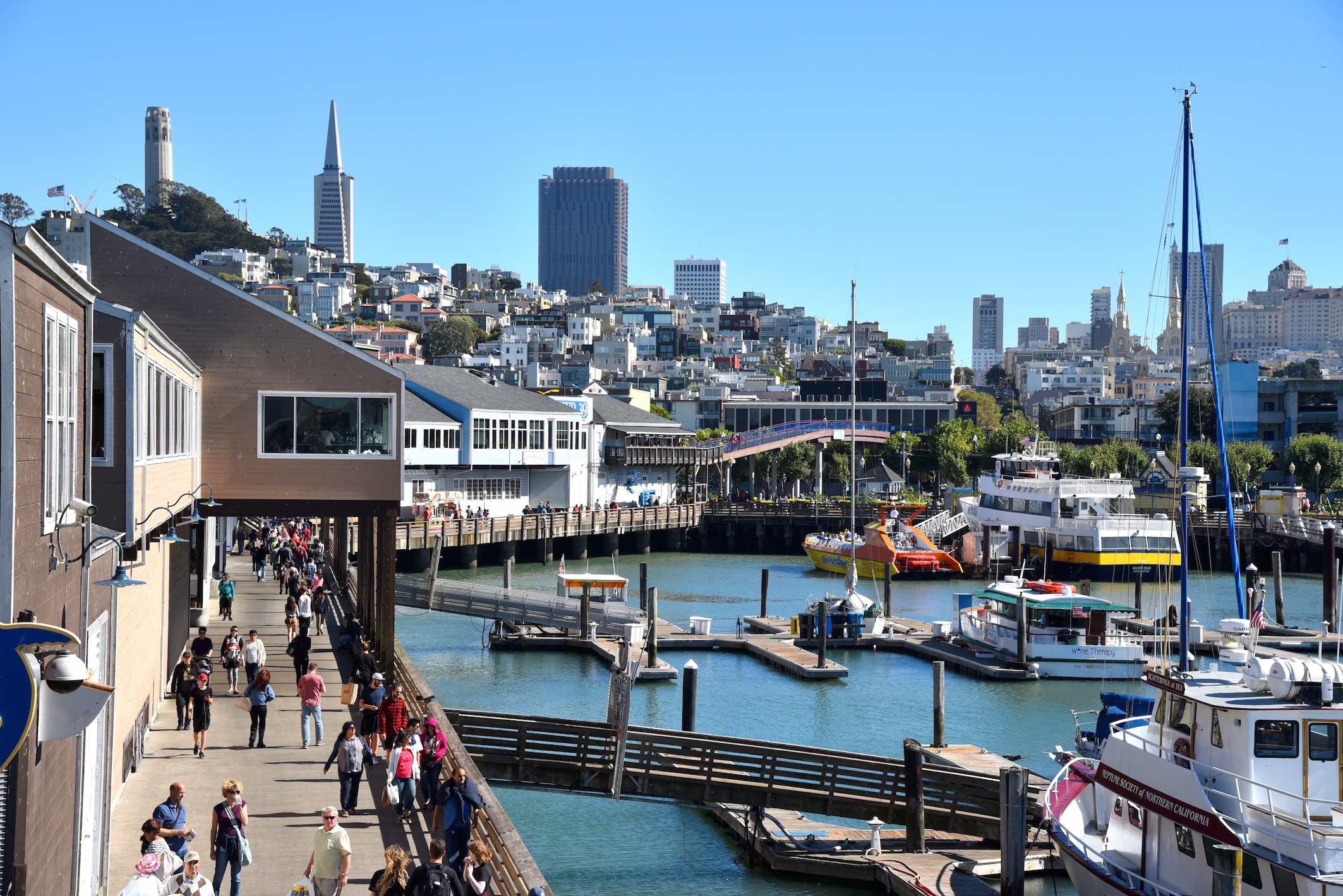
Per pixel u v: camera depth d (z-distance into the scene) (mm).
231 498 31734
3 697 9852
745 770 26797
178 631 33344
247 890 17219
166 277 31594
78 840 14852
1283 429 140375
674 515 96562
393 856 14539
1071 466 116188
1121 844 22625
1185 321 33281
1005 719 39938
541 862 26562
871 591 72000
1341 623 60719
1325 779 19469
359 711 29344
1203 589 73250
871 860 25156
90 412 15133
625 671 26609
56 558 13359
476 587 50688
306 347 32094
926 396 194500
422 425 78750
